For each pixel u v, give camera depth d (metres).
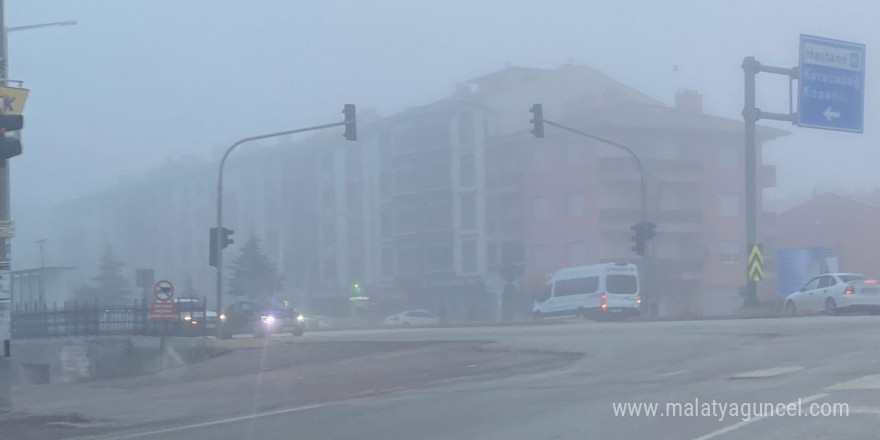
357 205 72.88
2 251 15.49
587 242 60.97
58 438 12.64
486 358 20.38
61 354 30.92
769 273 66.19
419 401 13.80
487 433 10.40
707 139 63.34
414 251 69.88
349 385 17.31
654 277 58.44
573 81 71.19
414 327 43.34
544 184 63.72
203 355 26.20
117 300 71.19
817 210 68.62
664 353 18.25
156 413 14.90
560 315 41.19
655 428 9.96
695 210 62.47
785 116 32.97
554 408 11.92
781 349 17.14
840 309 32.28
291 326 36.03
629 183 61.06
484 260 66.19
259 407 14.83
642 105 64.56
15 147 14.43
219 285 31.67
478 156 66.75
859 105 33.06
